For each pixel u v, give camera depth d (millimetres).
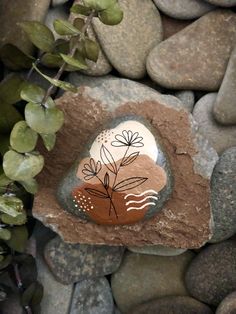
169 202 347
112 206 336
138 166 330
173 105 347
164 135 344
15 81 351
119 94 349
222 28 355
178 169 345
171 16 360
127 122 337
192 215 347
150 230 349
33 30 333
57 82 310
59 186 345
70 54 324
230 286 368
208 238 348
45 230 380
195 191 345
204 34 355
